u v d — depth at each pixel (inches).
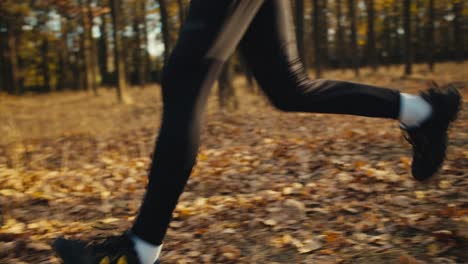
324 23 1057.5
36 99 1097.4
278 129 301.6
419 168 67.8
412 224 110.4
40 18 1045.2
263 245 111.3
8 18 944.9
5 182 194.4
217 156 231.9
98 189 184.7
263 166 198.5
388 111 62.6
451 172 153.6
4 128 345.4
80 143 315.3
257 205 144.1
